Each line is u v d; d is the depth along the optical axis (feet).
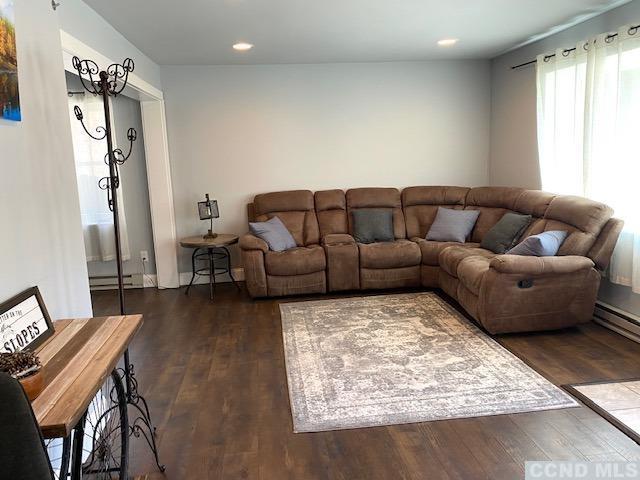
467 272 12.76
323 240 17.12
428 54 16.97
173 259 17.94
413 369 10.27
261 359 11.18
